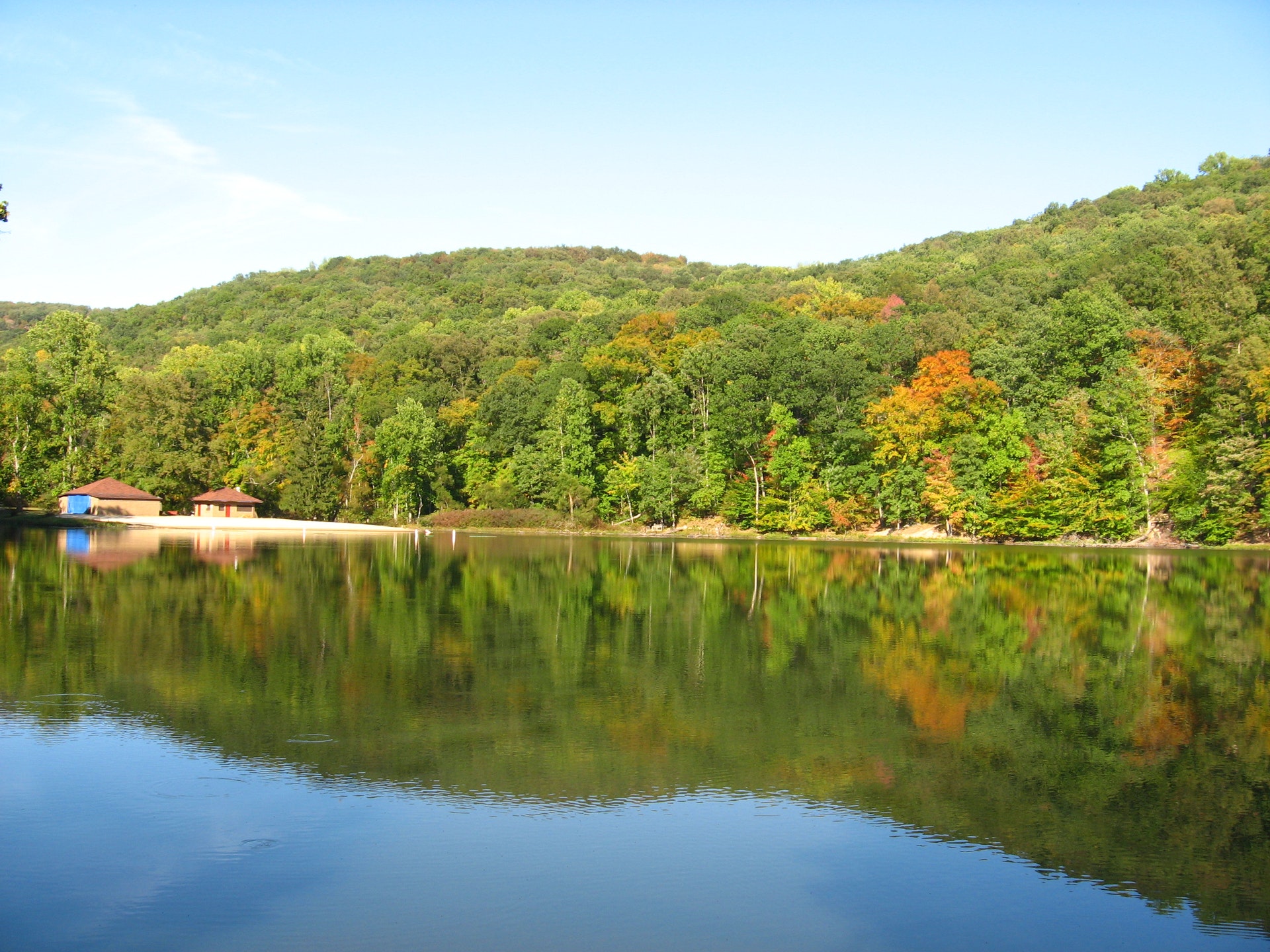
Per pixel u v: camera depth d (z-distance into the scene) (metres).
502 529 105.50
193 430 113.62
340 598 40.69
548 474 107.62
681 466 102.44
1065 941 12.21
